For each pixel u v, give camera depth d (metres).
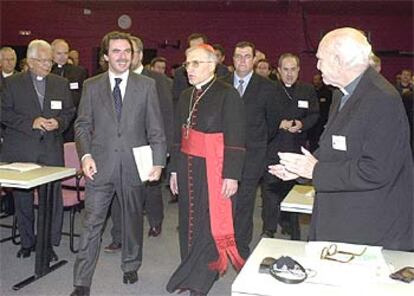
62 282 3.62
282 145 4.45
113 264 4.00
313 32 10.85
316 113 4.67
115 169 3.26
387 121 1.89
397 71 10.63
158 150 3.36
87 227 3.26
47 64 3.97
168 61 11.23
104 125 3.25
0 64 5.21
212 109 3.11
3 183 3.25
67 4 10.70
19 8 11.28
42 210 3.66
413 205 2.05
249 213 3.80
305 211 2.91
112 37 3.25
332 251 1.87
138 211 3.49
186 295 3.43
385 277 1.72
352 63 1.95
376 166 1.89
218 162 3.11
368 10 10.05
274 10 10.61
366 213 1.98
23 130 3.99
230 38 11.09
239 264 3.17
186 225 3.21
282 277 1.68
